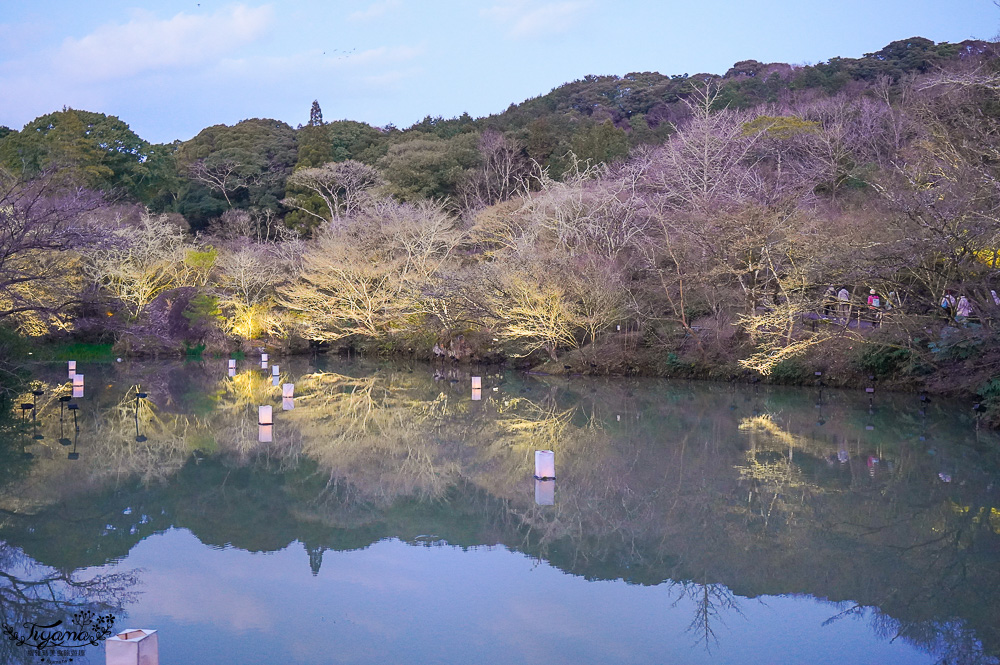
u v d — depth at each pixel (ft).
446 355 121.60
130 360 129.08
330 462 52.90
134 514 39.86
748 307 85.81
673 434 60.95
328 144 193.88
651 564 31.99
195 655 23.31
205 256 143.23
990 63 90.89
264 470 50.34
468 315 111.96
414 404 80.48
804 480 45.57
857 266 69.26
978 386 63.93
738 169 118.01
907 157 89.20
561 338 101.86
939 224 65.72
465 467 51.16
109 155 177.68
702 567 31.58
